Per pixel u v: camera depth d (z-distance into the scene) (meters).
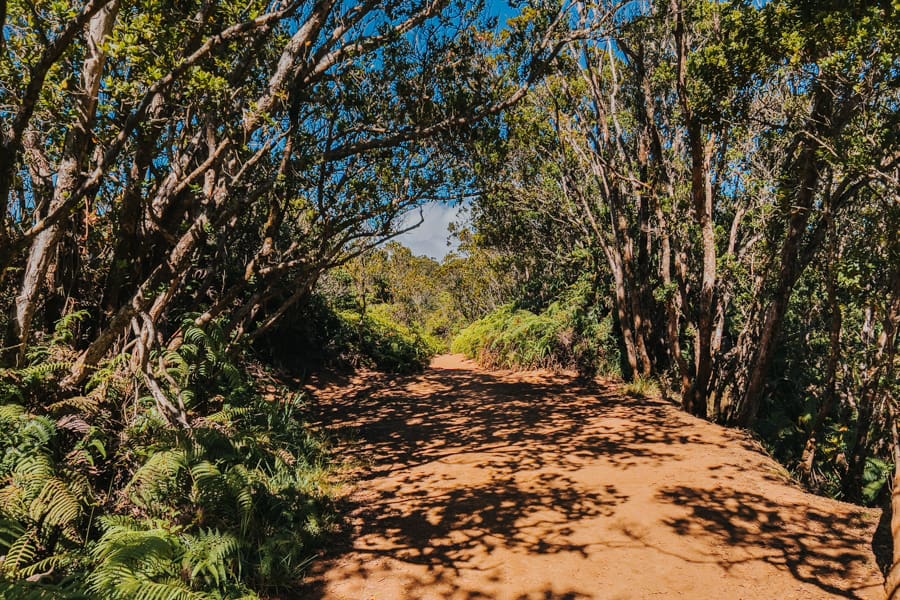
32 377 4.50
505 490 5.59
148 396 5.03
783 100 8.20
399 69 7.43
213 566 3.24
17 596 2.62
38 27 3.81
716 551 4.19
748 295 9.81
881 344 7.70
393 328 18.16
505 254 21.56
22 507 3.37
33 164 5.68
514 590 3.66
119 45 3.96
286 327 11.95
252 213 8.98
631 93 11.91
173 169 6.36
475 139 7.73
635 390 11.27
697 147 8.09
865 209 7.44
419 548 4.31
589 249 15.45
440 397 11.05
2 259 3.66
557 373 13.94
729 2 7.28
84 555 3.38
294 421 7.23
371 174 8.02
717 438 7.58
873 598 3.46
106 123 4.67
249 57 5.76
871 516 4.80
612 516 4.86
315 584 3.75
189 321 6.30
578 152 12.39
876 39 5.50
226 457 4.54
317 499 5.02
